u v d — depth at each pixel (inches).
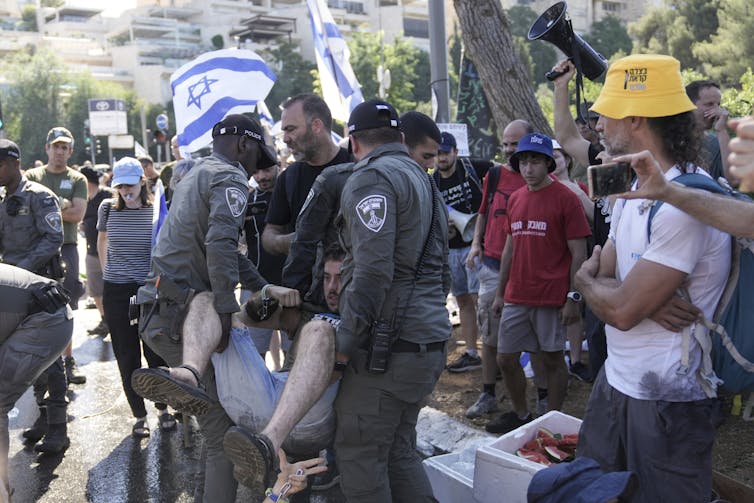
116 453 205.3
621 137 100.3
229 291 129.1
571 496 86.6
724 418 132.6
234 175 136.0
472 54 315.3
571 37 156.2
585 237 180.7
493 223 210.7
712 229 94.7
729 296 96.8
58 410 205.8
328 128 168.9
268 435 107.0
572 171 246.7
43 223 209.0
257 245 201.8
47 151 282.8
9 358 158.9
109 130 1077.8
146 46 4471.0
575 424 150.7
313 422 121.6
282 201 176.7
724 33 1261.1
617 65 100.6
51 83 3036.4
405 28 4675.2
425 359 120.6
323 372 113.1
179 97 250.2
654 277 95.0
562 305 181.8
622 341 102.5
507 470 133.3
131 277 212.8
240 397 127.3
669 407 98.2
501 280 196.7
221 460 134.6
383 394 118.9
